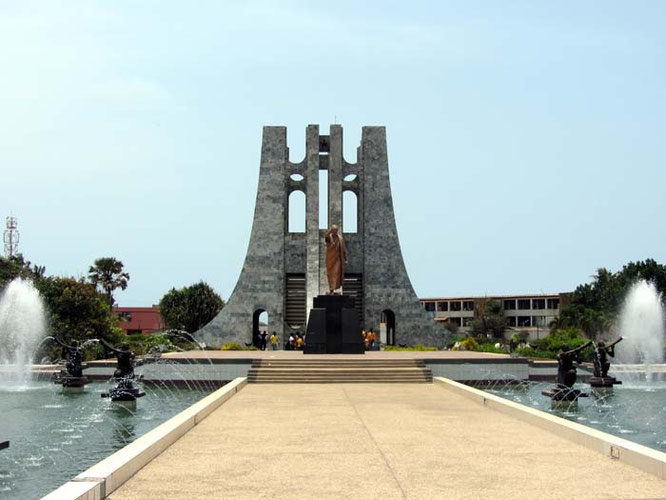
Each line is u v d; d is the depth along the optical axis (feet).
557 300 385.50
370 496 38.04
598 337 267.18
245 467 45.01
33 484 51.47
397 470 44.14
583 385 124.26
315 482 41.11
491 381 125.70
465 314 419.13
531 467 44.88
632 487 39.81
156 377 125.08
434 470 44.11
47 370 134.62
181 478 42.11
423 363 122.52
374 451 50.16
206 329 222.28
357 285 228.84
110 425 78.79
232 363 124.36
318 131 229.25
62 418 84.17
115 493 38.68
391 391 94.58
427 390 96.02
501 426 61.46
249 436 56.29
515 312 397.60
